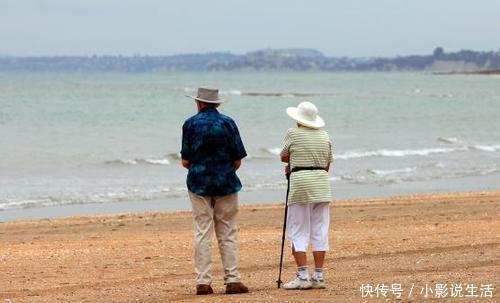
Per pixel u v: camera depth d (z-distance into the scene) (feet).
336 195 193.57
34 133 376.48
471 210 155.84
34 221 147.13
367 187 209.36
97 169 243.60
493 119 528.63
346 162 265.95
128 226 140.26
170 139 352.28
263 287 81.46
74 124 440.04
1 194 190.19
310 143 77.41
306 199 77.46
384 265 93.20
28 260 102.53
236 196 77.87
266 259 99.91
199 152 76.23
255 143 336.29
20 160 264.11
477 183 220.84
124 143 331.16
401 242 111.55
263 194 193.47
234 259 78.13
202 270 77.66
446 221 138.51
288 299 73.92
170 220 147.84
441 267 91.35
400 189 206.49
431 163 265.95
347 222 137.90
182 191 197.77
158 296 78.02
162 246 114.62
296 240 78.79
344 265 93.56
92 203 179.73
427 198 176.96
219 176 76.43
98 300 76.74
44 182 212.64
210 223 77.30
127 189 200.54
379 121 500.33
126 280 88.33
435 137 376.68
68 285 85.87
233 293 77.71
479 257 97.91
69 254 107.55
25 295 80.28
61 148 305.94
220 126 76.23
